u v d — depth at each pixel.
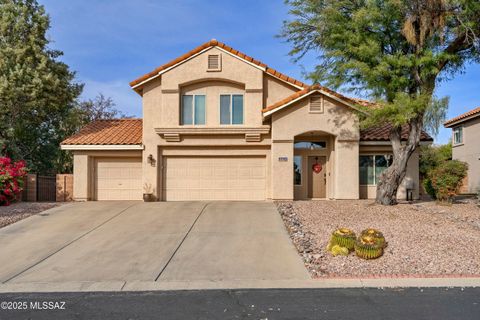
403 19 13.31
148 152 17.20
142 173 17.41
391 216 12.34
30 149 23.75
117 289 6.83
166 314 5.63
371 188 17.86
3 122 20.91
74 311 5.78
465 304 5.94
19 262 8.52
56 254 9.09
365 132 17.84
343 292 6.54
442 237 9.74
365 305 5.92
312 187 18.06
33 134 23.36
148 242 10.02
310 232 10.64
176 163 17.55
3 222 12.38
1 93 19.41
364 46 12.86
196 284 7.05
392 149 16.41
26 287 6.98
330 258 8.45
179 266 8.13
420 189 21.38
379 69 12.72
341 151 16.47
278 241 10.00
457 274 7.41
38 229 11.59
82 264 8.34
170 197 17.44
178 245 9.71
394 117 12.82
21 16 20.91
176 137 17.00
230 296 6.40
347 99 16.22
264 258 8.63
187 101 17.31
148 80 17.16
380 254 8.39
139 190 17.81
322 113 16.44
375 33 13.70
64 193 17.73
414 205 14.91
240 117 17.23
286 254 8.91
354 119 16.42
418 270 7.62
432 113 12.89
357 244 8.42
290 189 16.33
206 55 16.92
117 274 7.68
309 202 15.92
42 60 20.77
